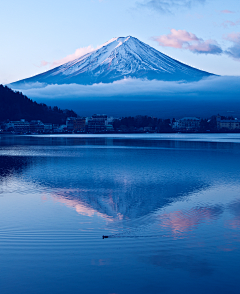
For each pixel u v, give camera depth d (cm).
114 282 1633
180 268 1766
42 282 1631
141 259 1872
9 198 3475
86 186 4197
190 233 2281
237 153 9775
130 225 2480
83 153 9844
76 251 1980
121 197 3506
